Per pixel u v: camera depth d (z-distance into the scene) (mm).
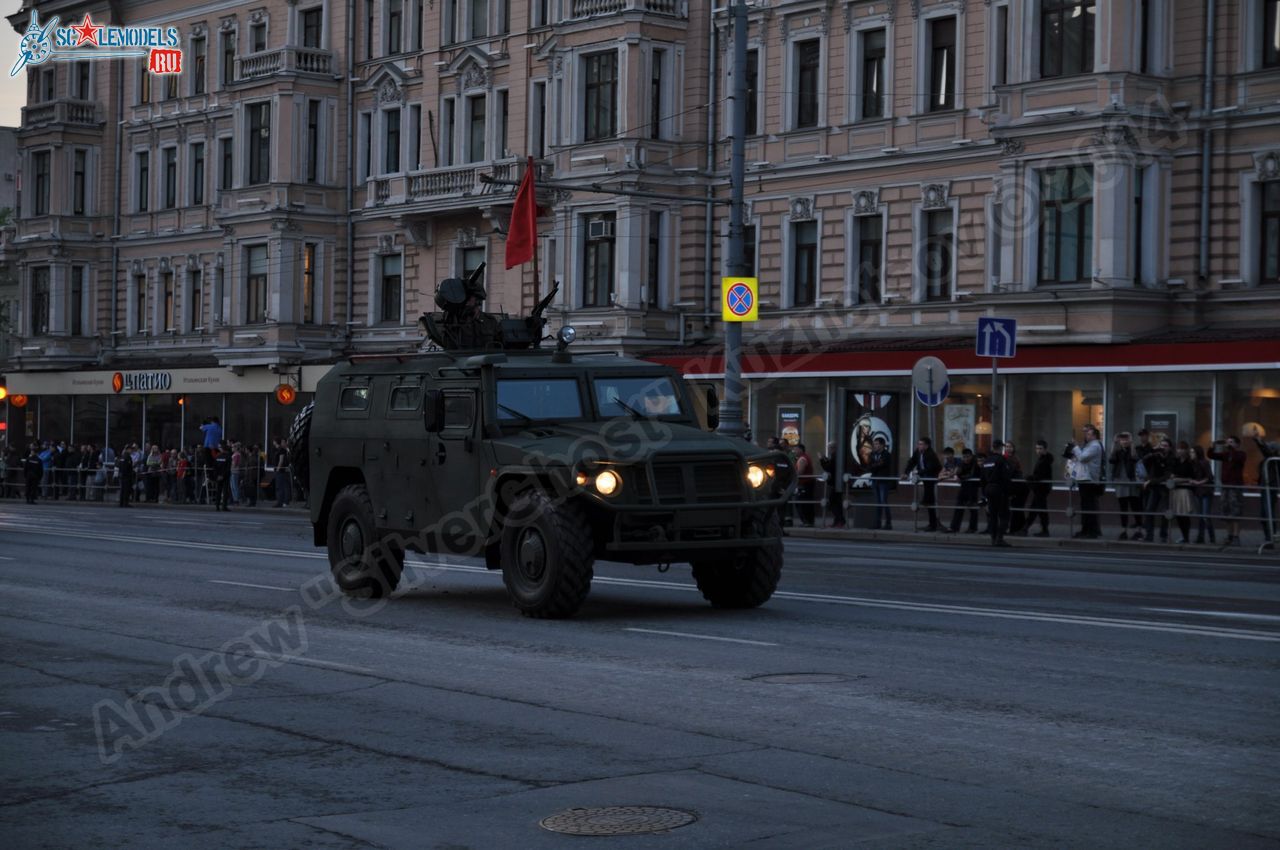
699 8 48469
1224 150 36594
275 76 60188
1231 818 8219
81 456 64000
